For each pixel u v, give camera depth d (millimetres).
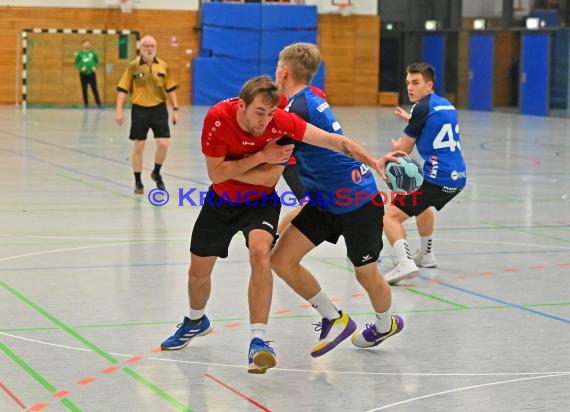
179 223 12656
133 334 7293
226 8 40281
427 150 9586
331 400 5848
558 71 36844
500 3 39625
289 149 6285
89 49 37000
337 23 42594
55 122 30078
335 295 8797
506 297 8805
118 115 15383
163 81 15352
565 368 6559
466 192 16344
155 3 39938
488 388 6102
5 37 38281
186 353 6832
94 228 12117
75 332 7312
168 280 9219
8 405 5621
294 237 6711
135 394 5883
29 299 8344
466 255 10867
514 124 33219
